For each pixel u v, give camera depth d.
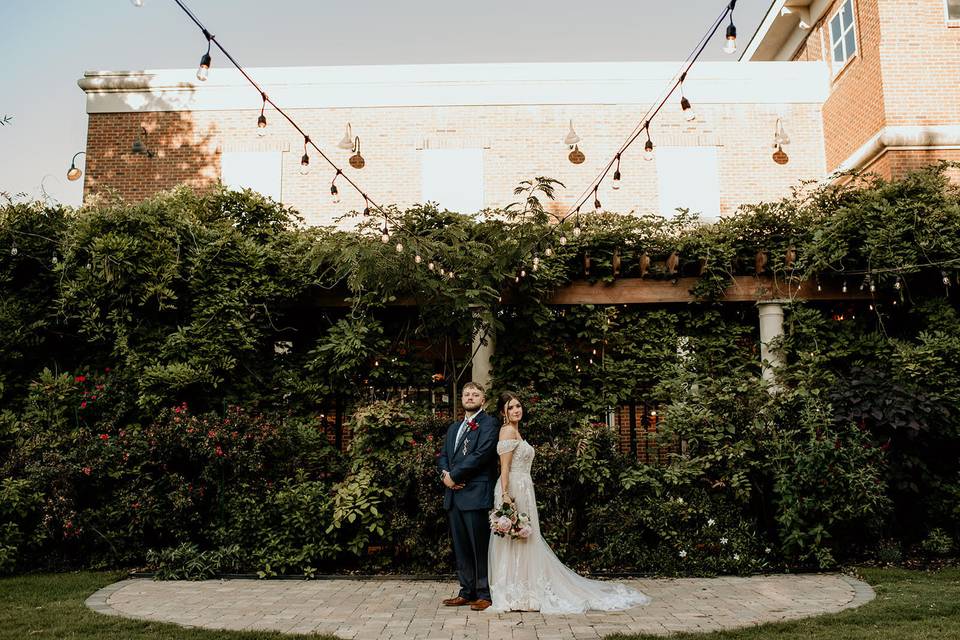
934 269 7.06
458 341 7.37
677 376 7.13
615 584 5.17
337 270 6.89
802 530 6.03
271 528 6.08
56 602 4.88
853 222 7.00
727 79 11.40
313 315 7.55
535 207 6.87
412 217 7.06
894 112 9.46
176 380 6.48
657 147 11.24
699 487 6.22
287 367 7.30
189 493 6.04
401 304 7.16
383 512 6.12
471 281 6.73
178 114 11.32
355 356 6.88
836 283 7.37
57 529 6.08
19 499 5.89
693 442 6.35
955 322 7.08
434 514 5.93
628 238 7.41
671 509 5.95
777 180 11.21
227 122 11.30
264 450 6.24
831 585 5.32
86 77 11.34
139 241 6.66
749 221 7.36
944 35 9.61
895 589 5.07
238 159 11.20
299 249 7.26
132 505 6.05
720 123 11.35
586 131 11.29
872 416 6.16
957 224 6.93
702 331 7.50
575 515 6.26
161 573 5.73
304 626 4.27
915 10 9.66
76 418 6.62
